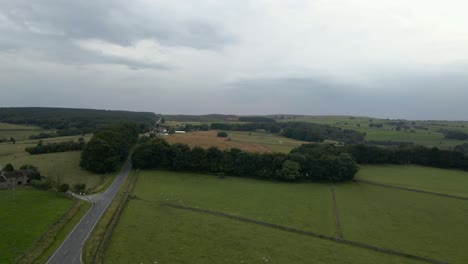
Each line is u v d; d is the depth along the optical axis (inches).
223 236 2955.2
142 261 2395.4
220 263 2440.9
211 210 3703.3
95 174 5142.7
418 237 3174.2
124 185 4623.5
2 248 2438.5
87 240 2674.7
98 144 5359.3
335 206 4040.4
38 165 5324.8
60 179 4702.3
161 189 4562.0
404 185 5231.3
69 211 3307.1
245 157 5669.3
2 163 5329.7
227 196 4360.2
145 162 5757.9
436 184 5334.6
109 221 3107.8
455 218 3759.8
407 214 3843.5
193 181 5182.1
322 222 3459.6
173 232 2977.4
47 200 3639.3
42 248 2482.8
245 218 3464.6
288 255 2640.3
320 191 4805.6
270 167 5561.0
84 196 3978.8
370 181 5428.2
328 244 2913.4
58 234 2778.1
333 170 5378.9
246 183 5201.8
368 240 3041.3
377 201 4333.2
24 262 2262.6
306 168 5521.7
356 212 3848.4
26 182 4448.8
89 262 2317.9
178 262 2413.9
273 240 2930.6
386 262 2620.6
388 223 3521.2
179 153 5777.6
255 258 2554.1
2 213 3129.9
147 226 3085.6
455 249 2928.2
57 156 6033.5
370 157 6756.9
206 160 5748.0
